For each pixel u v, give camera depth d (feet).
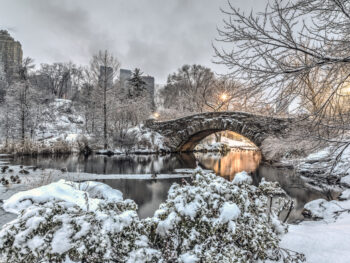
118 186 35.27
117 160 64.08
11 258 6.46
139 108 100.01
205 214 7.97
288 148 27.02
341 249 9.45
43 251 6.59
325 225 14.33
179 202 8.54
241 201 8.82
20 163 53.01
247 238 8.02
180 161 67.36
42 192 19.84
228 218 7.88
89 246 6.79
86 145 76.43
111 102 84.12
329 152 16.72
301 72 10.78
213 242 7.70
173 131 85.56
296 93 11.78
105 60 83.76
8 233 6.65
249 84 11.67
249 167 57.41
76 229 7.00
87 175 42.01
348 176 27.43
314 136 13.61
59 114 124.06
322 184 29.91
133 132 83.66
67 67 173.88
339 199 22.80
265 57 10.80
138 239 7.75
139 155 77.61
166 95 166.30
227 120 65.16
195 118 77.71
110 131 83.97
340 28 11.51
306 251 9.61
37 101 91.76
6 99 82.33
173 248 8.02
